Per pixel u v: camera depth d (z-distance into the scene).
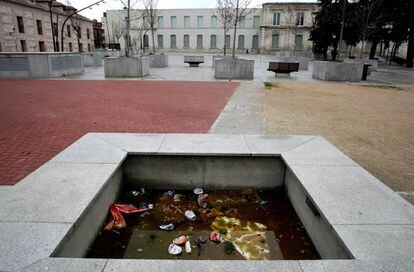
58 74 16.38
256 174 4.32
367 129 6.98
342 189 3.25
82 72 19.02
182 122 7.09
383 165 4.85
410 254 2.25
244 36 57.31
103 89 12.05
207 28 58.16
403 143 5.99
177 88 12.62
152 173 4.31
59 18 42.50
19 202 2.87
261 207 4.00
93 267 2.06
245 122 7.21
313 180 3.45
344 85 15.16
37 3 39.38
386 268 2.10
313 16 49.88
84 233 2.91
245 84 14.48
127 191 4.32
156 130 6.39
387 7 29.48
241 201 4.14
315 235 3.17
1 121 7.01
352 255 2.24
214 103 9.52
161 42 60.16
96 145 4.39
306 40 52.00
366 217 2.73
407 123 7.61
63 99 9.84
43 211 2.72
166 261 2.13
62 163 3.76
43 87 12.48
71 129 6.42
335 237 2.61
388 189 3.28
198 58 24.12
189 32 58.97
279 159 4.25
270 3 51.50
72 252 2.63
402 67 32.16
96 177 3.41
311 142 4.69
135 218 3.69
